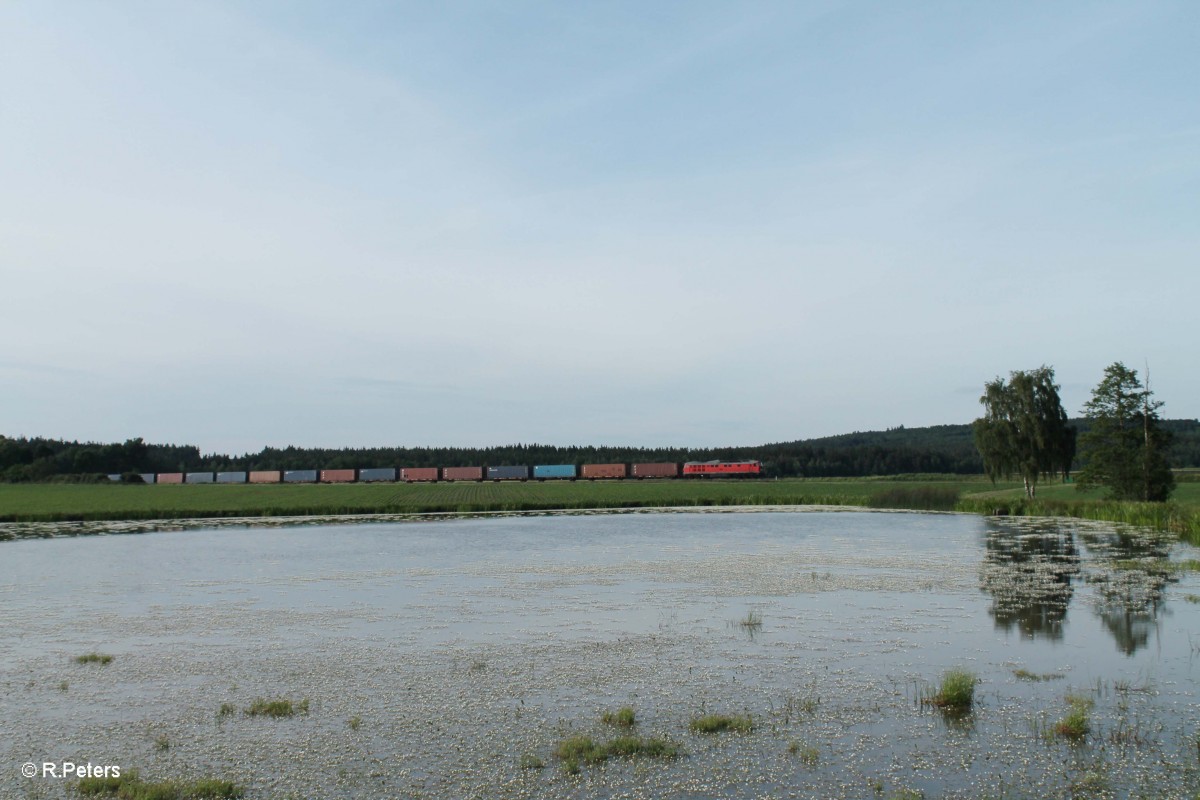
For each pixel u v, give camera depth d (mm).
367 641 23781
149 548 54344
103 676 20219
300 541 58250
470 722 16203
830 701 17172
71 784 13492
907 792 12617
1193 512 55531
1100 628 23969
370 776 13562
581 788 12945
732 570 38188
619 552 47562
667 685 18594
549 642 23281
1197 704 16641
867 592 31031
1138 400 71875
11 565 44969
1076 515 71125
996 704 16797
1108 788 12734
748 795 12641
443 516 84875
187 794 12875
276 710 16984
